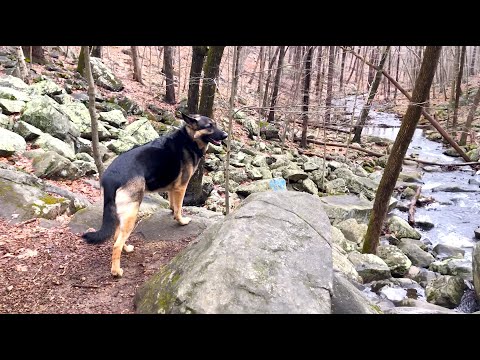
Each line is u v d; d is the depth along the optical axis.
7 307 3.69
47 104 9.52
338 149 19.03
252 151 14.36
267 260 3.27
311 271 3.35
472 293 6.83
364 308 3.60
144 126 12.33
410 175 14.79
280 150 15.93
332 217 10.04
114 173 4.14
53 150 8.59
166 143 4.78
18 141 7.99
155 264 4.61
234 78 6.81
